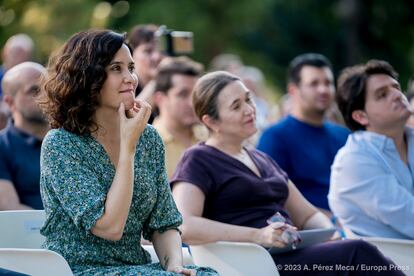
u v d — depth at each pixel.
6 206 8.33
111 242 5.98
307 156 9.88
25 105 8.57
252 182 7.39
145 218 6.23
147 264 6.15
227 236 7.04
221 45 36.25
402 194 7.69
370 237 7.65
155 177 6.26
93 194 5.80
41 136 8.71
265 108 16.39
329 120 12.94
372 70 8.05
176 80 9.41
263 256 6.66
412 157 8.02
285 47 36.94
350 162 7.88
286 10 36.78
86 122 5.98
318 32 36.84
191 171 7.36
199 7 35.50
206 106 7.57
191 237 7.07
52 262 5.64
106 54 5.91
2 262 5.72
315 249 7.14
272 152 9.88
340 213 7.99
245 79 16.25
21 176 8.52
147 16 33.25
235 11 36.22
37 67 8.75
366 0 35.09
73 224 5.93
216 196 7.38
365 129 8.13
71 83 5.93
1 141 8.57
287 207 7.88
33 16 20.00
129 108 5.96
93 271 5.79
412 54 35.00
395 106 7.93
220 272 6.90
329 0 36.66
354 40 34.59
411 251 7.20
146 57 10.88
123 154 5.75
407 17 35.12
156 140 6.30
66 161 5.88
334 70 36.66
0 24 19.69
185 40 10.80
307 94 10.26
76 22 22.28
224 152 7.52
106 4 25.59
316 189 9.79
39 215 6.57
